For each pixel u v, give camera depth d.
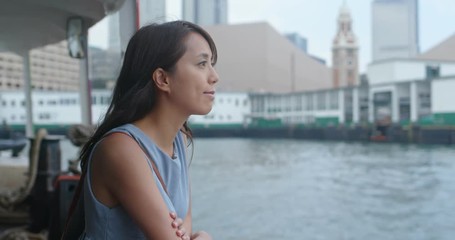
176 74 1.17
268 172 29.83
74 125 3.89
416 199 20.30
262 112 70.19
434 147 48.75
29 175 4.48
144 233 1.08
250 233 14.02
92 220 1.14
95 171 1.13
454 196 20.86
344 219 16.08
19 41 4.98
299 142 60.94
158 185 1.14
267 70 87.75
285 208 17.75
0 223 4.41
